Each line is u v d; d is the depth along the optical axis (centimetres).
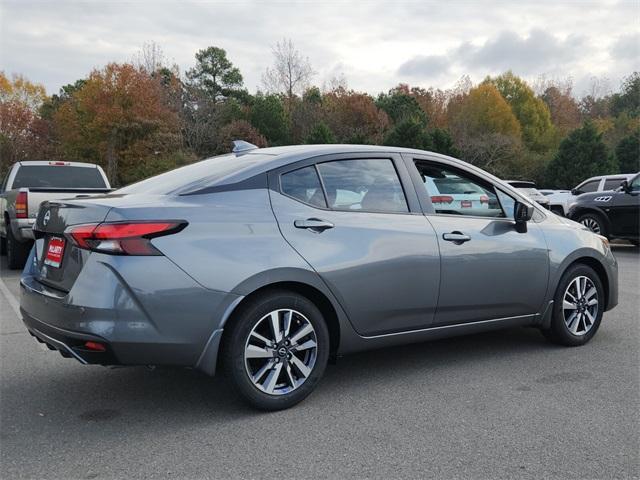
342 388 396
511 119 5300
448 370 433
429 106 6250
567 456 294
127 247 311
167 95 4012
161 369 439
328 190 383
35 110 4934
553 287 471
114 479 274
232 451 301
